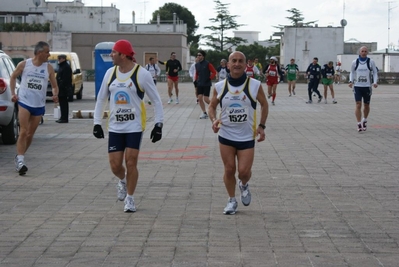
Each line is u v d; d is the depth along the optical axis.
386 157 13.11
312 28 87.81
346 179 10.75
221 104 8.23
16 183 10.44
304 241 7.14
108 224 7.88
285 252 6.74
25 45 68.12
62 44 69.19
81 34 69.62
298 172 11.38
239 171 8.25
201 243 7.07
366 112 18.03
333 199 9.25
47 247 6.93
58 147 14.77
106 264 6.37
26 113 11.31
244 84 8.13
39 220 8.07
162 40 71.81
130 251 6.79
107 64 27.70
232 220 8.07
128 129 8.40
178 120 21.52
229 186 8.39
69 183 10.42
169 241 7.15
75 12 76.56
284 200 9.20
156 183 10.41
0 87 14.25
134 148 8.41
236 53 8.06
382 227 7.73
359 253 6.70
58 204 8.95
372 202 9.07
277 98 35.12
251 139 8.27
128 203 8.47
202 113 24.34
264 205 8.89
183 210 8.61
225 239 7.23
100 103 8.57
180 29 80.06
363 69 17.64
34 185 10.27
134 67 8.41
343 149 14.29
